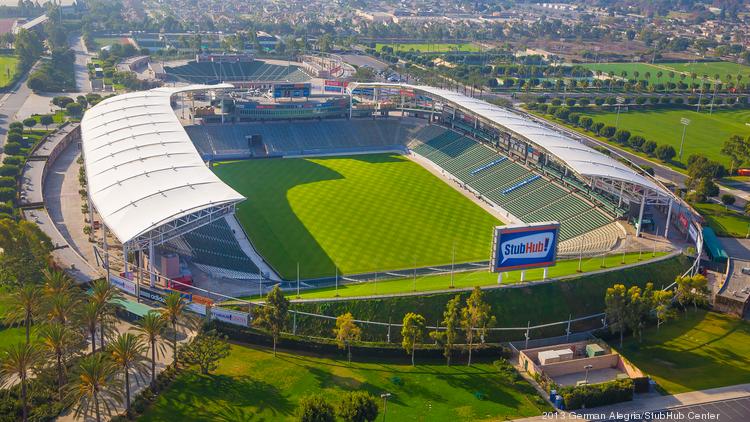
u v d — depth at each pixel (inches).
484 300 6141.7
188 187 6875.0
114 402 4763.8
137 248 6274.6
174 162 7623.0
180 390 4955.7
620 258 7062.0
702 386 5241.1
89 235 7613.2
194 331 5674.2
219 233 7864.2
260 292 6569.9
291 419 4660.4
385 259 7568.9
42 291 5113.2
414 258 7618.1
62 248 6973.4
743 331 6117.1
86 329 5241.1
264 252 7618.1
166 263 6471.5
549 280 6402.6
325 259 7504.9
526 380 5290.4
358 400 4480.8
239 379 5132.9
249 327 5753.0
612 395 4987.7
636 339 5925.2
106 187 7057.1
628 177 7731.3
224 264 7185.0
